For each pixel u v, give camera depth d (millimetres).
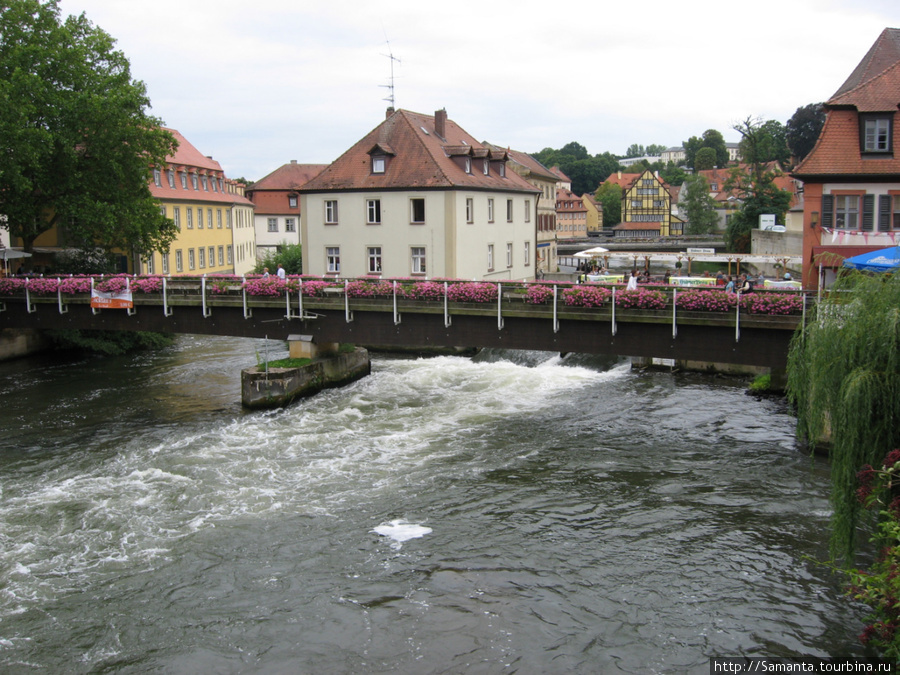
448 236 37312
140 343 37875
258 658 10734
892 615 9648
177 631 11422
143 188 35031
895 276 11875
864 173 26156
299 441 20875
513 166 59656
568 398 25984
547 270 65812
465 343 23750
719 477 17688
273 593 12484
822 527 14820
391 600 12211
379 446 20422
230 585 12758
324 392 27641
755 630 11320
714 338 20172
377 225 38469
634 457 19250
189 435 21594
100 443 20828
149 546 14227
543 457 19312
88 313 29141
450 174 37875
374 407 25078
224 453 19781
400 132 40031
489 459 19188
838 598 12211
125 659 10758
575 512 15680
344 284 25281
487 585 12672
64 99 30984
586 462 18859
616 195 141375
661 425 22281
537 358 34188
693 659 10609
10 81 29594
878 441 11438
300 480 17719
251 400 24922
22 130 28453
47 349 35719
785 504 15992
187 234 55562
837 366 12000
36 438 21391
